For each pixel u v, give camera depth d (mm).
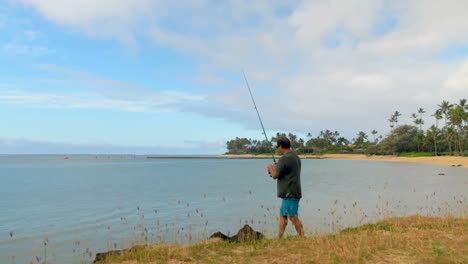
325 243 6672
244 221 17156
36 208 24078
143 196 31016
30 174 68062
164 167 103062
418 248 6344
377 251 6184
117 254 6609
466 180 44562
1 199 29422
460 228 8086
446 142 117938
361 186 38000
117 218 19578
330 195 29219
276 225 14586
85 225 17609
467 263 5512
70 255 11680
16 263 10734
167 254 6219
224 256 6078
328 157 167250
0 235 15391
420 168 76000
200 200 27438
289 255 6027
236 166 108500
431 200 24609
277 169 7246
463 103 99188
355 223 15031
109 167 104062
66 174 68188
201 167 102000
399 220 9594
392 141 139375
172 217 19281
